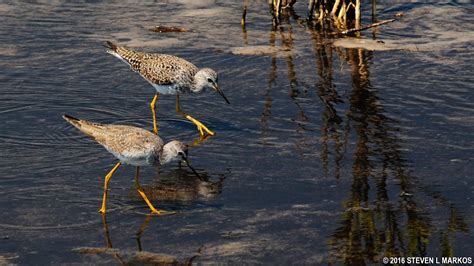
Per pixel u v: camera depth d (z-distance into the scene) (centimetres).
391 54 1981
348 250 1156
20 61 1911
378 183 1357
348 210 1269
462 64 1905
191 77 1605
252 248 1159
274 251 1152
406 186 1346
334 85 1802
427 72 1862
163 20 2217
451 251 1152
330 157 1459
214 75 1599
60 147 1495
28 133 1550
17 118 1614
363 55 1981
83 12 2269
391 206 1282
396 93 1750
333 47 2042
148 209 1275
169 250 1152
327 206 1283
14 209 1261
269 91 1775
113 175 1393
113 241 1174
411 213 1260
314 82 1820
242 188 1347
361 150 1484
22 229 1202
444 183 1355
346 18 2245
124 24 2177
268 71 1886
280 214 1259
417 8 2328
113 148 1269
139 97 1755
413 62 1925
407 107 1678
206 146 1518
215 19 2245
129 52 1692
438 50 1997
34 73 1845
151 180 1379
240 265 1114
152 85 1650
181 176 1395
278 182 1367
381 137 1540
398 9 2323
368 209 1272
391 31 2148
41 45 2014
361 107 1683
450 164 1423
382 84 1802
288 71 1886
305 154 1473
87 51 1988
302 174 1395
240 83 1820
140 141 1258
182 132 1586
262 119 1638
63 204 1283
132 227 1216
